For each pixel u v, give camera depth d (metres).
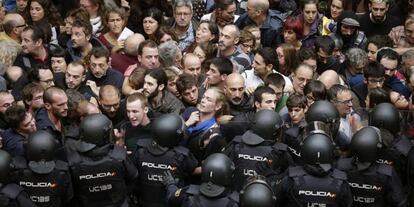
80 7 30.45
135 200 22.12
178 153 21.50
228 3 30.08
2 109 23.31
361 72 27.98
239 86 23.91
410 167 22.12
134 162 21.80
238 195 19.95
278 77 24.39
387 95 24.86
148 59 26.42
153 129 21.56
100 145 21.05
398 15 32.16
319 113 22.16
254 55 28.20
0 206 19.84
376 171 21.11
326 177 20.33
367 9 33.06
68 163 21.05
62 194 20.97
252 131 21.70
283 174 20.94
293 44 30.23
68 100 23.00
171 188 20.78
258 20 30.59
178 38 29.92
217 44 28.42
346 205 20.53
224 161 19.97
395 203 21.20
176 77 25.03
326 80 25.62
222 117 22.98
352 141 21.30
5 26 29.34
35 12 30.84
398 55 27.89
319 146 20.31
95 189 21.16
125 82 25.94
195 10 32.09
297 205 20.39
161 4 31.95
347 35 30.55
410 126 23.22
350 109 23.64
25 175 20.62
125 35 29.64
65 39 29.73
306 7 30.25
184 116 23.72
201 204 19.78
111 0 31.20
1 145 22.20
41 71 25.38
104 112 23.58
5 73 26.72
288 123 23.42
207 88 24.58
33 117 23.00
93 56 26.09
